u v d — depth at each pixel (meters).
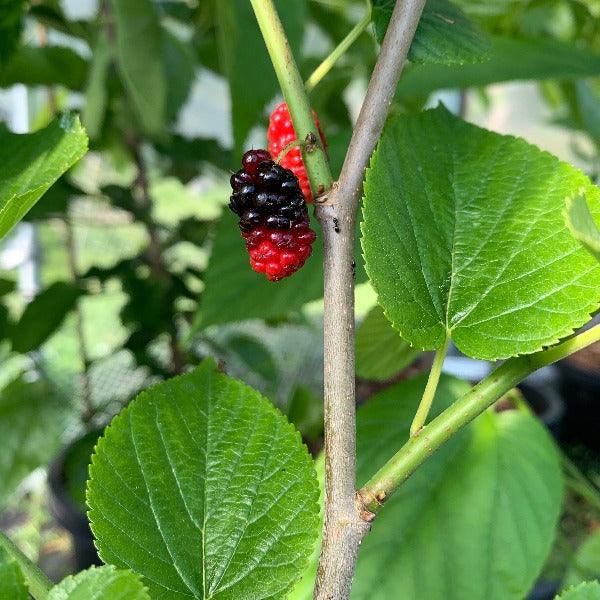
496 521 0.20
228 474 0.12
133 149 0.44
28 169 0.13
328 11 0.42
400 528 0.20
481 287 0.13
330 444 0.11
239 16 0.28
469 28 0.15
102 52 0.33
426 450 0.12
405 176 0.13
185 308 0.48
